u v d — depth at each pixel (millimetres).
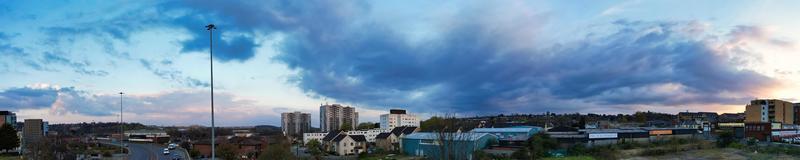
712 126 171125
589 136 112000
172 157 122438
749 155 105500
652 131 133750
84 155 120688
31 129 158000
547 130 124188
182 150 148250
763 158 100375
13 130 123562
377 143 144000
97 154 128875
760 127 140125
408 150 116875
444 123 84625
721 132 144500
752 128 142250
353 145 134250
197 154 127688
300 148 150750
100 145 177875
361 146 136375
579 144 106125
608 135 117125
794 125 168500
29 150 108812
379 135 148875
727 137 127875
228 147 120562
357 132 194000
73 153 113188
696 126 180125
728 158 101000
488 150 100125
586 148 103438
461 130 84625
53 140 112750
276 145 92188
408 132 144125
